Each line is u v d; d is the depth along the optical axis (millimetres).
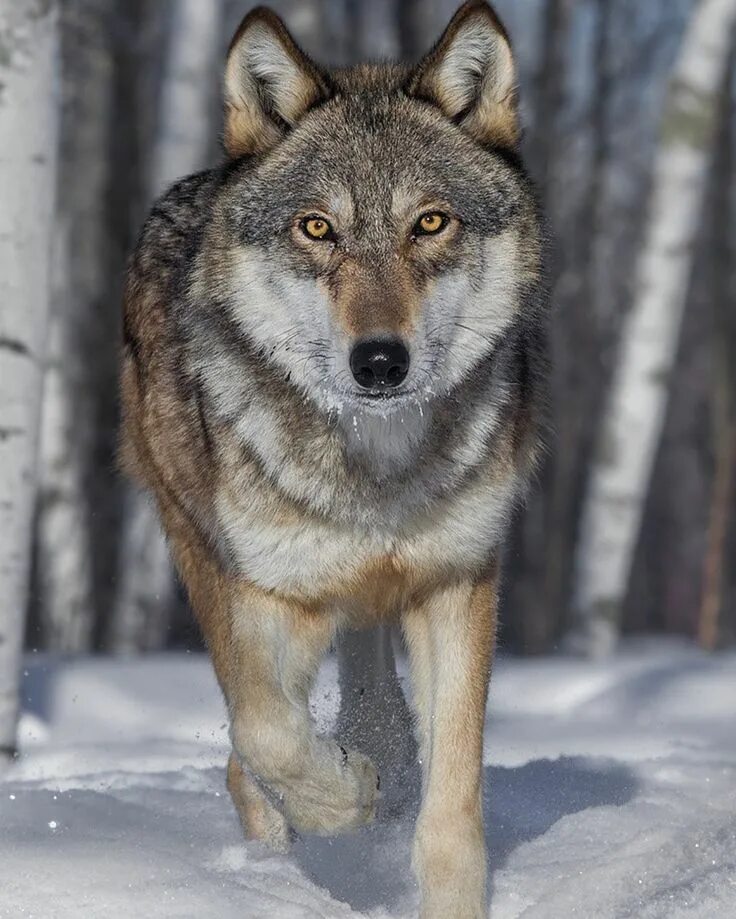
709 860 8766
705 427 65812
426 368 8977
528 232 9742
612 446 29297
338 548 9164
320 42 29281
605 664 21125
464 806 8594
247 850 9141
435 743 8961
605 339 53500
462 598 9336
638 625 66188
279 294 9258
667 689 18469
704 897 8039
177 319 10484
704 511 65438
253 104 9758
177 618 38594
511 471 9562
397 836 9688
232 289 9461
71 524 31734
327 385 9016
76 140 37781
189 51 29719
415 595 9461
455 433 9172
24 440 12820
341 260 9117
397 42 31375
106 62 37531
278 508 9141
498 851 9383
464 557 9250
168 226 11273
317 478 9094
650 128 51625
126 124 40188
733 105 44938
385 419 9031
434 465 9109
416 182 9219
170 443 10594
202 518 10211
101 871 8164
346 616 9680
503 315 9477
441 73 9688
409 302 8930
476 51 9719
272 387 9266
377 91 9805
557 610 46250
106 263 39938
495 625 9453
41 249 12781
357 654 10328
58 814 10039
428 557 9219
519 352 9906
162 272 11023
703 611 36156
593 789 11180
